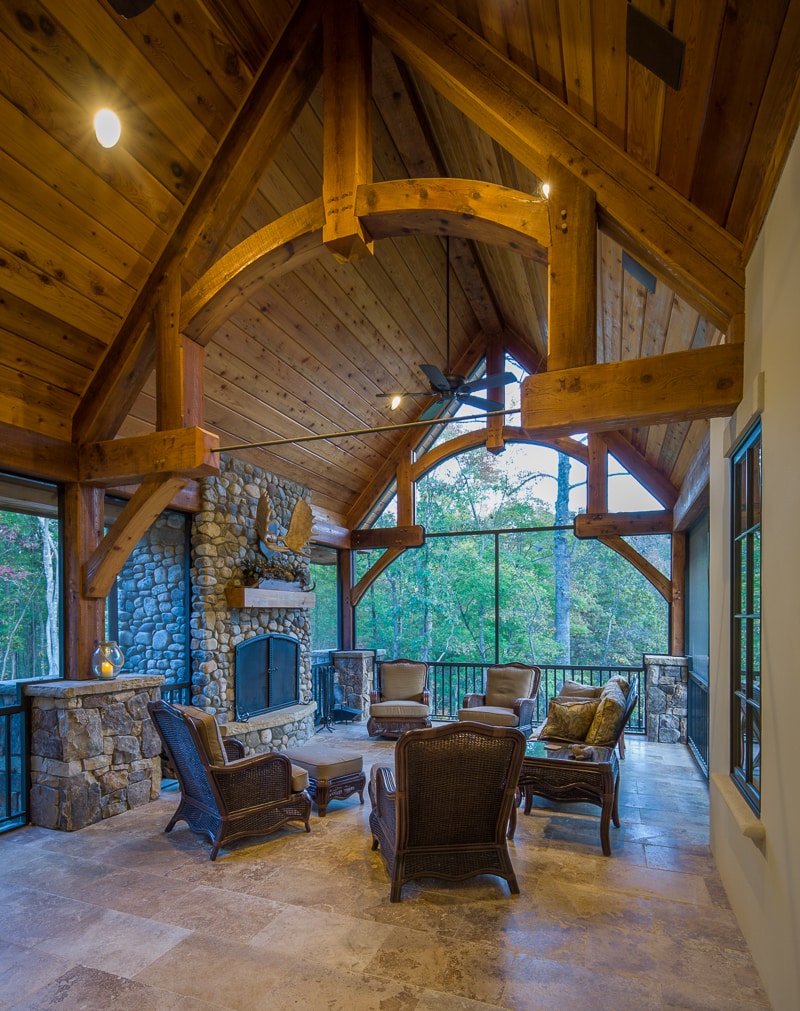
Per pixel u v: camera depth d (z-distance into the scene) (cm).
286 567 671
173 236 413
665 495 720
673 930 276
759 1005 226
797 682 201
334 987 236
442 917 287
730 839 303
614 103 280
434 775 298
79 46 320
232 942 266
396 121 513
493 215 318
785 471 214
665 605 1092
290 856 357
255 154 401
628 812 433
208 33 362
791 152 202
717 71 221
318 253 375
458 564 1161
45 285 379
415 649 1150
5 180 331
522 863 346
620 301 448
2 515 414
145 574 577
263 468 671
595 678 877
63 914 291
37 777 411
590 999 228
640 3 224
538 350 793
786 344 210
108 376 441
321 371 649
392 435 838
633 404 279
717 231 279
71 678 436
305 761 441
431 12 337
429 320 736
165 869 339
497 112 318
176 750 383
